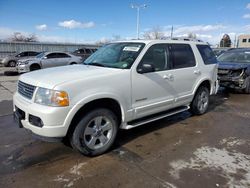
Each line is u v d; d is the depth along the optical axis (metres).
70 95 3.01
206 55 5.54
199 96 5.43
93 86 3.23
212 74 5.62
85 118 3.25
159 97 4.25
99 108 3.40
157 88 4.15
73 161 3.34
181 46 4.82
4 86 9.74
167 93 4.40
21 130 4.50
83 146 3.30
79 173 3.03
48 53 15.32
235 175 3.01
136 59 3.81
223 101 7.30
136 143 3.98
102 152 3.54
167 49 4.43
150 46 4.07
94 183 2.82
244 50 9.38
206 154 3.60
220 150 3.74
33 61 14.49
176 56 4.62
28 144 3.87
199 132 4.54
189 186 2.77
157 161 3.36
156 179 2.91
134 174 3.02
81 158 3.43
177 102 4.71
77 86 3.08
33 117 3.07
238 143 4.03
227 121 5.24
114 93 3.45
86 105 3.27
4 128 4.60
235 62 8.67
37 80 3.21
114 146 3.85
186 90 4.90
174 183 2.83
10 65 20.77
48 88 2.98
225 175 3.01
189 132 4.52
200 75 5.21
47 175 2.97
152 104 4.10
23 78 3.53
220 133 4.50
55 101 2.94
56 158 3.42
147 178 2.93
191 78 4.95
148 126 4.83
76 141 3.24
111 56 4.23
